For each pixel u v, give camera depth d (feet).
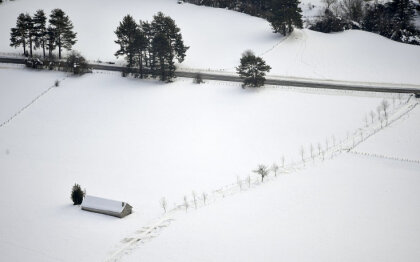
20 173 340.18
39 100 459.73
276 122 405.18
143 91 468.34
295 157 348.79
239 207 270.26
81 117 431.43
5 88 476.95
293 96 444.14
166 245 233.35
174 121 416.87
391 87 454.81
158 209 277.85
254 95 449.89
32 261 225.76
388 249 223.92
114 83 485.15
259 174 321.52
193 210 271.08
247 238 236.63
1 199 295.69
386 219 250.57
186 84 477.77
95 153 374.84
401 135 359.87
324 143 366.43
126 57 503.61
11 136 405.80
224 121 412.36
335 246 227.61
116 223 260.62
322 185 292.40
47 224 260.83
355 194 278.87
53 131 412.36
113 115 431.84
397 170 310.24
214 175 329.31
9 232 253.03
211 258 221.25
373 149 343.67
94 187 315.58
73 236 246.68
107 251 231.30
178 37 501.97
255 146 373.40
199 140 386.73
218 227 248.11
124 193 304.91
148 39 496.23
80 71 501.56
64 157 369.91
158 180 324.80
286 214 258.98
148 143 386.32
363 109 411.75
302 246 228.63
